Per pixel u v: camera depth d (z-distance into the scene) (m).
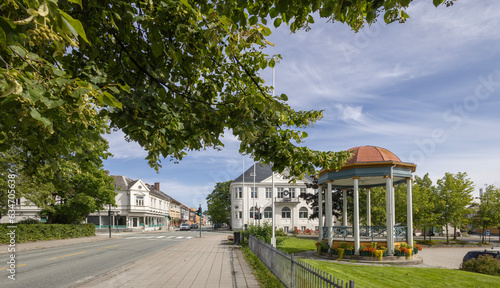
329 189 19.91
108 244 25.03
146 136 4.09
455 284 11.27
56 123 3.65
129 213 59.28
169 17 4.11
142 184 61.41
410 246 18.28
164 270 11.58
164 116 4.19
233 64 5.18
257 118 4.98
